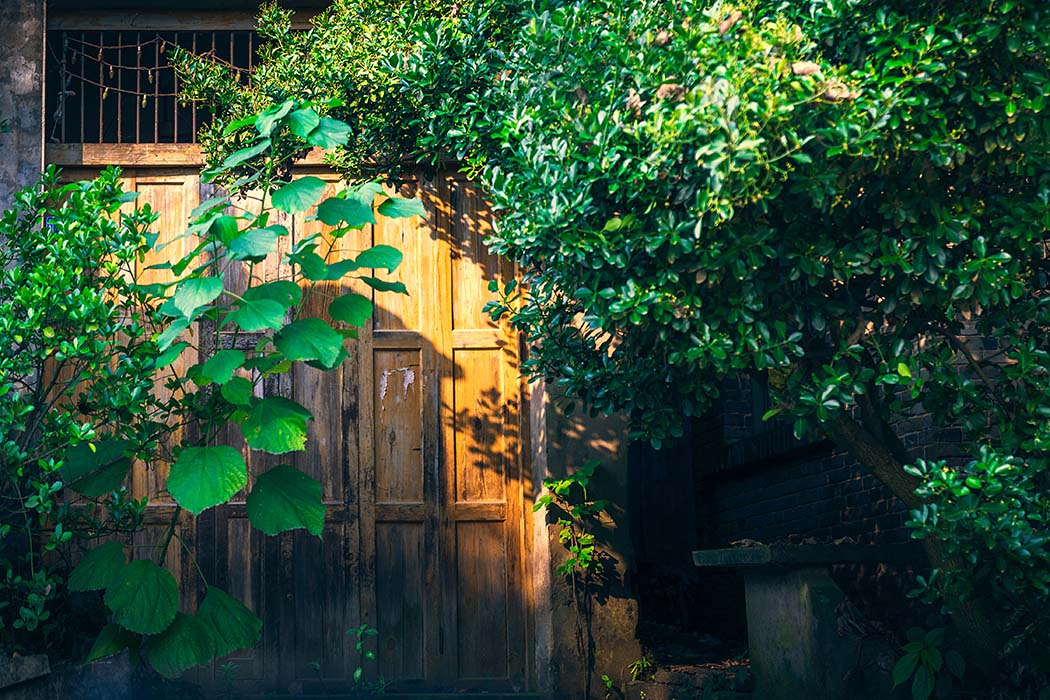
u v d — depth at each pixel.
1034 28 3.78
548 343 5.06
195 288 4.81
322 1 7.43
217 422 5.34
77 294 5.06
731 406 8.93
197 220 5.03
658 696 6.52
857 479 6.82
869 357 4.70
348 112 6.30
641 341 4.64
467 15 5.80
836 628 5.30
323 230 7.25
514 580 7.07
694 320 4.27
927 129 4.02
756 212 4.03
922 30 3.93
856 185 4.20
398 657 6.95
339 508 7.06
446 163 7.36
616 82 4.22
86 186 5.32
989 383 4.52
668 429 4.75
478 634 7.01
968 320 5.86
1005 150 4.06
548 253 4.48
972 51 3.84
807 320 4.44
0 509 5.51
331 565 7.00
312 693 6.83
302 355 4.91
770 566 5.79
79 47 7.61
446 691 6.92
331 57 6.20
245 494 7.02
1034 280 4.48
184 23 7.43
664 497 9.67
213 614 5.18
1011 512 4.01
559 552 6.82
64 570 6.18
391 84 6.00
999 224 4.16
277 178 6.84
